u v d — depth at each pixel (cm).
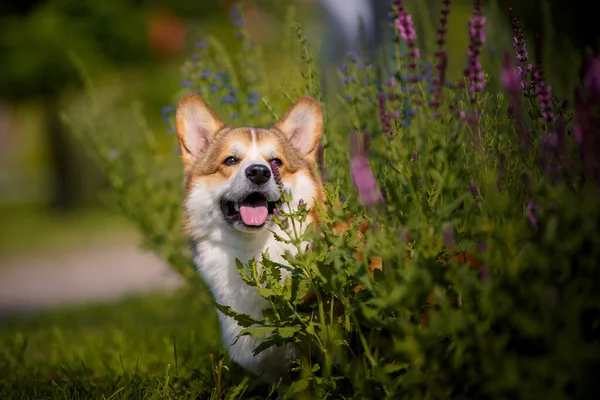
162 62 1780
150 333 586
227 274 382
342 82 423
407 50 393
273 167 371
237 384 385
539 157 254
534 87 307
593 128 233
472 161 299
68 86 1758
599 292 228
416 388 257
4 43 1700
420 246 260
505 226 241
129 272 1378
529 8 650
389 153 342
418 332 247
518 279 234
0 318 967
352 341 317
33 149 4166
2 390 420
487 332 242
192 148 424
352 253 300
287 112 417
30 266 1526
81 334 651
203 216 395
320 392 301
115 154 602
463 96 338
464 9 620
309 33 609
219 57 528
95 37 1698
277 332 314
